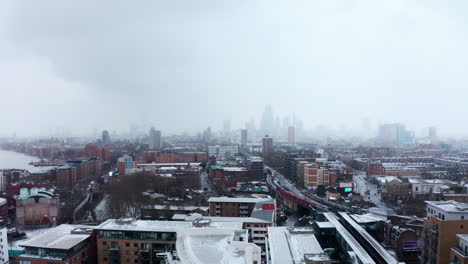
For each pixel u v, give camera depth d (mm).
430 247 101000
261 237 131500
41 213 184000
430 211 106062
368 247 103000
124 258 102562
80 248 99375
